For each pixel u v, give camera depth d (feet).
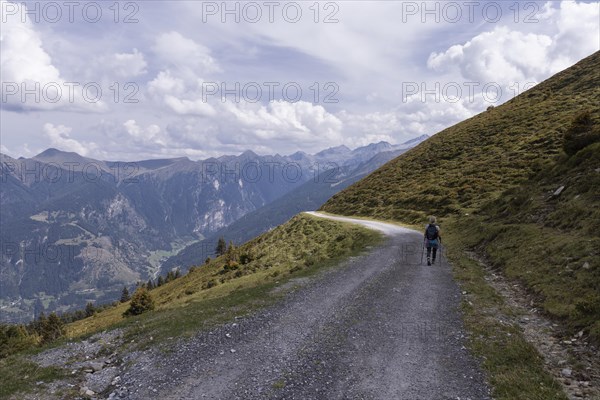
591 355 27.22
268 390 23.63
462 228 94.79
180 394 23.47
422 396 22.62
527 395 22.15
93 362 30.14
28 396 24.30
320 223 156.04
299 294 47.91
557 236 53.78
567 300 36.40
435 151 211.20
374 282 52.65
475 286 48.06
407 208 151.12
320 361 27.81
